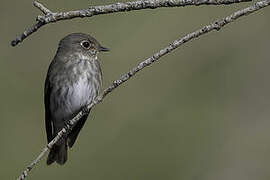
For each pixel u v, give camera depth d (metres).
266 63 14.13
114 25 14.09
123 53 13.90
